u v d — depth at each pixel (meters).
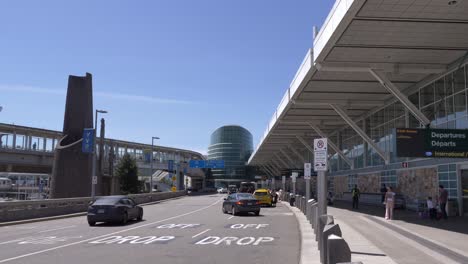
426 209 24.92
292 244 15.33
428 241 14.55
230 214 32.00
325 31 22.05
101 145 51.94
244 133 163.12
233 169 157.38
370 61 25.38
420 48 23.08
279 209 37.78
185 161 116.06
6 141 66.06
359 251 12.10
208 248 14.36
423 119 26.20
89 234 18.80
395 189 35.41
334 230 9.25
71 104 48.16
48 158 66.12
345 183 51.34
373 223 21.22
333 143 54.81
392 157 36.09
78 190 46.41
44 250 13.86
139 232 19.59
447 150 18.88
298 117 46.84
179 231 19.97
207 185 156.38
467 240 14.80
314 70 27.30
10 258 12.23
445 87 26.94
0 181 75.25
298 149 79.62
